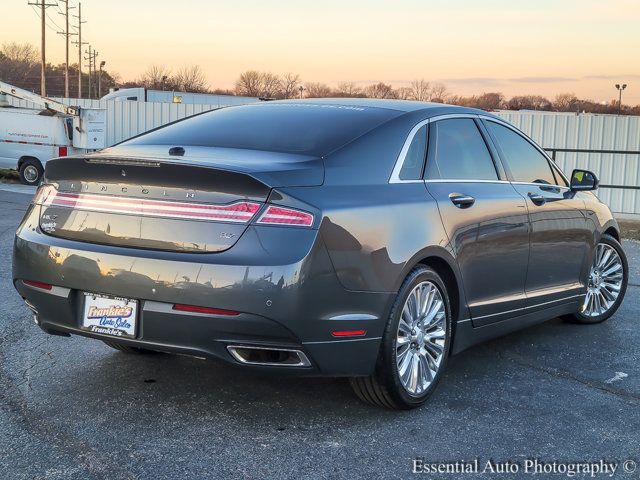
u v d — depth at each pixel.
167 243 3.56
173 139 4.38
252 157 3.82
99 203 3.75
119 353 4.96
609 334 5.95
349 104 4.68
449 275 4.35
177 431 3.75
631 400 4.42
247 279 3.39
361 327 3.69
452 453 3.61
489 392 4.49
